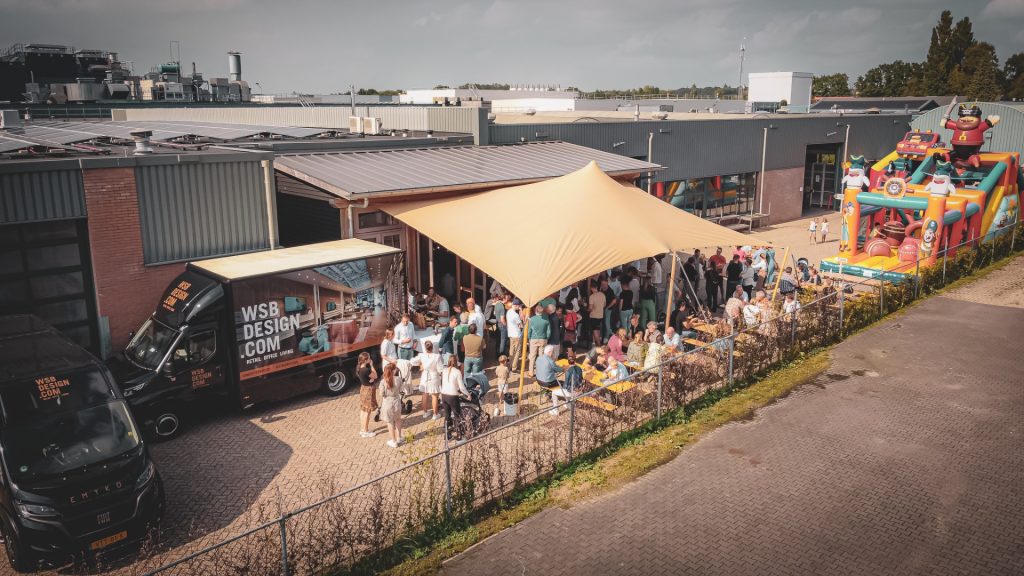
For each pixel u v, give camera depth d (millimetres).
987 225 25781
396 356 14812
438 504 10141
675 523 9945
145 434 12562
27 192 13555
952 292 21656
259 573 8508
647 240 16625
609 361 13859
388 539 9617
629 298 18703
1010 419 13023
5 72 54219
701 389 14320
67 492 9156
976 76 88750
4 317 12906
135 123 31688
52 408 9883
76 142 21312
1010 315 19328
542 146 26312
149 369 12758
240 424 13500
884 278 22438
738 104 58062
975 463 11438
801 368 15812
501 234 16562
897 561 9016
